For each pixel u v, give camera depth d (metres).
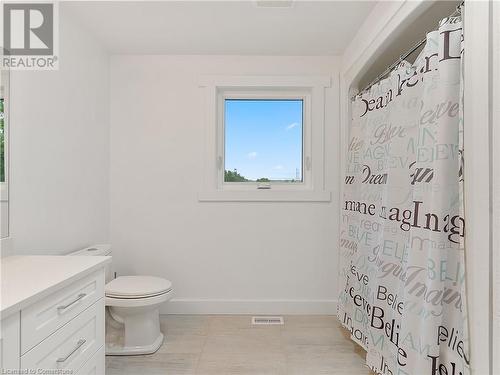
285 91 2.87
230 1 1.95
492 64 1.03
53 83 1.94
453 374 1.27
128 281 2.21
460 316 1.27
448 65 1.30
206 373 1.89
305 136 2.89
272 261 2.78
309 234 2.78
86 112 2.33
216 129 2.80
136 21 2.19
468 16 1.15
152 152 2.75
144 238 2.76
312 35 2.40
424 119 1.42
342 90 2.73
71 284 1.22
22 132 1.67
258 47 2.60
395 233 1.71
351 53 2.49
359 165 2.27
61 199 2.02
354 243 2.29
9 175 1.58
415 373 1.38
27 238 1.71
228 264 2.78
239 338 2.32
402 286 1.59
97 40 2.48
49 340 1.10
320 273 2.79
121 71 2.73
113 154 2.73
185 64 2.75
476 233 1.10
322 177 2.77
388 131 1.84
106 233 2.68
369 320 1.92
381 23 1.94
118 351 2.07
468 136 1.15
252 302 2.77
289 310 2.77
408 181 1.63
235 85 2.75
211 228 2.77
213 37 2.43
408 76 1.65
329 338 2.34
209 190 2.76
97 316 1.42
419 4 1.54
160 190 2.76
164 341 2.27
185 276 2.78
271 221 2.78
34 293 1.00
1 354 0.90
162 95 2.75
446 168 1.31
